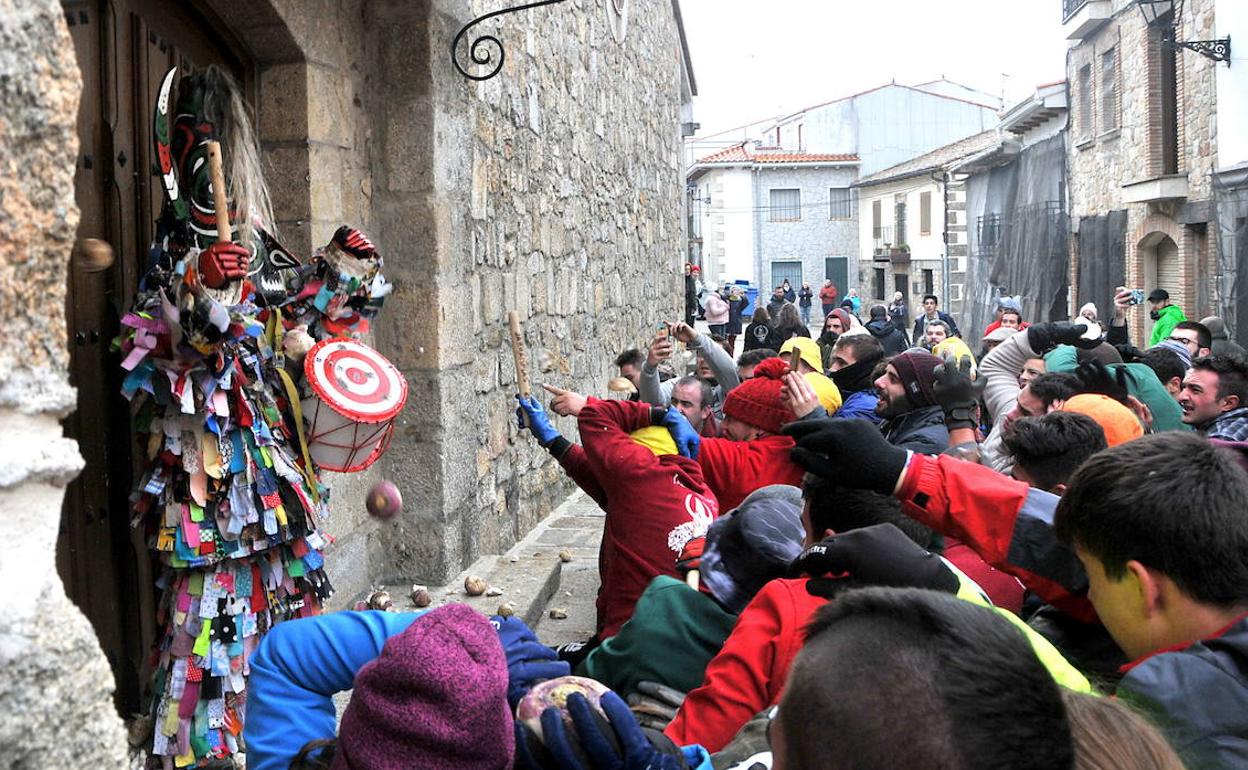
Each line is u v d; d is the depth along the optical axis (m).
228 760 2.87
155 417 2.77
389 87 4.86
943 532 2.16
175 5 3.69
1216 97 16.38
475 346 5.54
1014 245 27.34
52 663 1.20
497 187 5.97
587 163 8.47
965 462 2.18
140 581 3.33
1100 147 21.75
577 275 8.12
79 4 3.07
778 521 2.31
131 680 3.28
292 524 2.90
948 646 0.95
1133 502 1.65
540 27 6.97
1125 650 1.74
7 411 1.20
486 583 4.94
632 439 3.47
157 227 2.90
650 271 12.02
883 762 0.91
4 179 1.17
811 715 0.95
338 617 1.75
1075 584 2.09
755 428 3.91
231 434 2.78
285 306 3.12
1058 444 2.65
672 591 2.37
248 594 2.84
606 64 9.33
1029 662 0.97
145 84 3.46
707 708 1.98
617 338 9.80
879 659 0.95
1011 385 4.80
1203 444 1.72
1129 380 4.50
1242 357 4.52
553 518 7.04
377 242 4.88
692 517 3.20
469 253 5.40
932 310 19.00
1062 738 0.95
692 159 71.06
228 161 2.94
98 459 3.12
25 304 1.21
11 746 1.15
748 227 53.97
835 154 53.91
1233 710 1.50
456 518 5.08
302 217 4.24
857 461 2.16
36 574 1.22
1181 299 18.23
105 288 3.17
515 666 1.59
